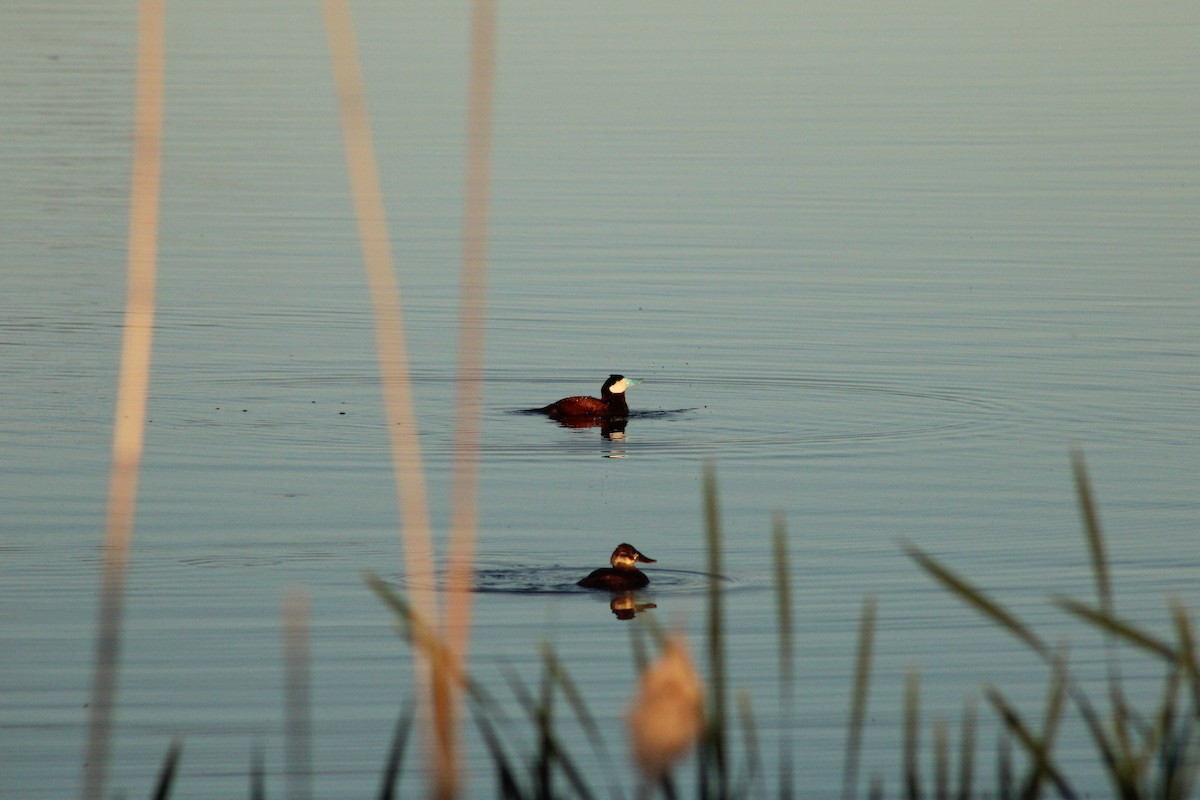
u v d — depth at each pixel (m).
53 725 14.01
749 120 48.78
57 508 20.38
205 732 13.84
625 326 29.98
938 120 48.94
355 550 18.98
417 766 13.02
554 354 28.48
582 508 20.83
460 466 5.50
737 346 28.75
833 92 52.84
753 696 14.48
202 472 22.09
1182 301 30.89
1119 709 5.62
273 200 39.62
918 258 34.47
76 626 16.41
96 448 23.08
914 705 5.68
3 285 32.16
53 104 50.50
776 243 35.81
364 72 54.16
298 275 33.34
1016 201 39.44
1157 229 36.56
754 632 16.28
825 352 28.27
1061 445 23.56
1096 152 44.75
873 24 65.94
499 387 26.89
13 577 17.89
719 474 22.45
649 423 25.03
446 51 57.88
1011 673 15.15
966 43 61.88
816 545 19.31
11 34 63.50
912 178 41.94
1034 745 5.69
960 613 16.86
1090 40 62.66
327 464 22.67
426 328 29.92
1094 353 27.88
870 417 25.11
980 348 28.31
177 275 33.22
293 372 27.30
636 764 3.82
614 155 44.44
